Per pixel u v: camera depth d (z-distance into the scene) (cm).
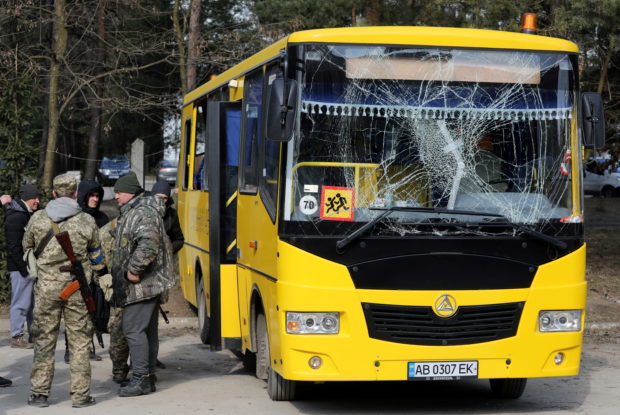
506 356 871
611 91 2150
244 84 1112
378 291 848
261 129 990
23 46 2156
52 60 2070
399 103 877
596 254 2341
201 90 1435
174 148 3017
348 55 874
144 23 2848
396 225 855
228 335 1107
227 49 2155
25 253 938
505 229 872
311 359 848
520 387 993
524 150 888
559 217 888
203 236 1312
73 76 2209
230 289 1110
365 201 860
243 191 1071
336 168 862
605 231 2798
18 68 2048
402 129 874
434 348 856
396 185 867
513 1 1881
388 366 852
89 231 946
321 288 845
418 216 860
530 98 895
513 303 873
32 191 1284
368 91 874
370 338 849
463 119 881
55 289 930
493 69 891
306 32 873
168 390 1034
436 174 873
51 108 2078
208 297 1265
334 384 1087
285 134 843
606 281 1938
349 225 854
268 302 918
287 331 850
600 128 898
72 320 937
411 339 855
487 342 867
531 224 880
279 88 844
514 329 874
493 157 882
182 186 1593
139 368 998
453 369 861
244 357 1269
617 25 1767
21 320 1289
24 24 2123
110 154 4975
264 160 959
